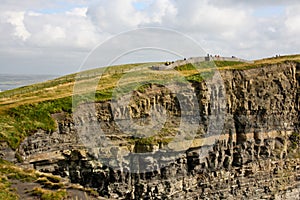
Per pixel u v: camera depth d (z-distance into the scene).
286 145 105.75
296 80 110.00
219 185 90.69
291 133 108.12
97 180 69.44
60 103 71.50
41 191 47.16
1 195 44.16
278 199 102.19
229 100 95.75
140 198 74.69
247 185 96.88
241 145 97.38
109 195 70.25
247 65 104.38
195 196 84.94
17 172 52.19
